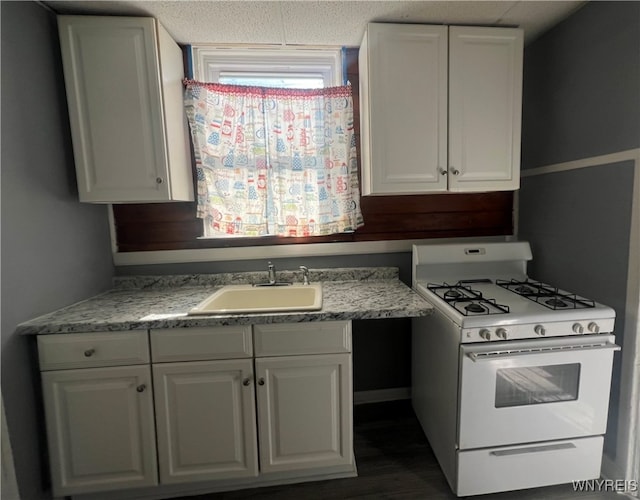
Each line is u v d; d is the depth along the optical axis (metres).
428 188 1.59
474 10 1.45
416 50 1.52
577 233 1.54
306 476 1.47
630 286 1.30
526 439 1.29
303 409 1.34
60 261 1.39
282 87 1.72
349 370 1.34
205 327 1.27
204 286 1.81
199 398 1.30
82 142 1.42
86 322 1.22
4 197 1.13
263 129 1.73
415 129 1.56
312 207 1.80
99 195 1.45
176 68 1.60
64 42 1.36
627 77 1.28
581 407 1.29
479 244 1.80
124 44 1.39
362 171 1.79
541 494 1.38
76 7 1.35
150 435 1.30
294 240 1.89
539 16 1.52
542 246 1.79
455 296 1.47
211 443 1.33
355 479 1.48
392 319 2.01
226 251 1.83
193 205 1.81
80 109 1.40
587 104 1.46
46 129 1.32
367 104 1.57
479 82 1.57
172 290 1.75
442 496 1.38
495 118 1.59
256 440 1.35
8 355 1.14
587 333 1.26
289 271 1.86
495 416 1.26
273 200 1.78
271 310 1.32
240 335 1.28
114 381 1.26
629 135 1.28
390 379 2.05
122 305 1.46
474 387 1.24
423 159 1.57
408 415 1.92
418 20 1.51
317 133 1.75
